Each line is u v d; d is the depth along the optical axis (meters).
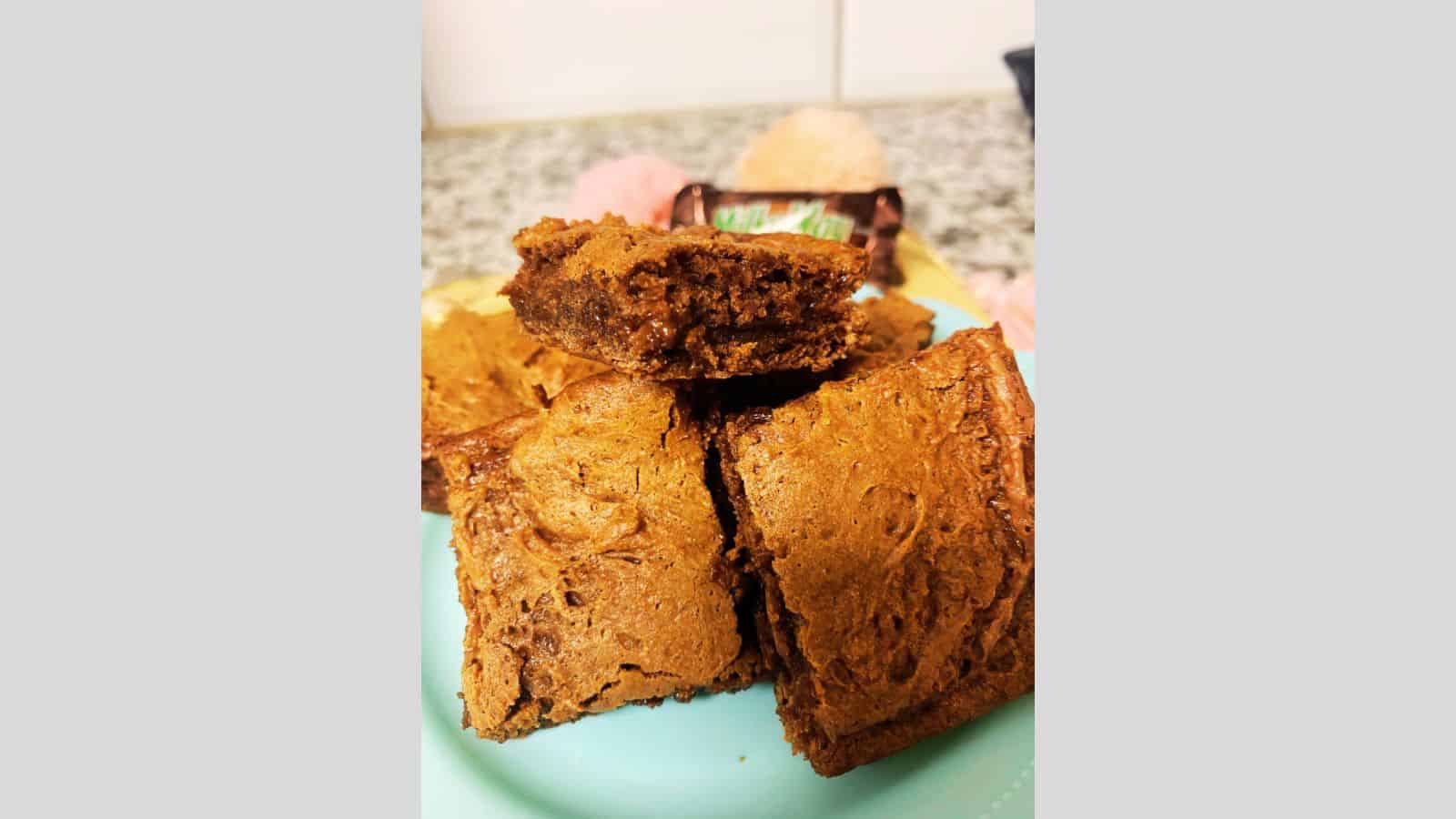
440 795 0.16
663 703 0.17
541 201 0.23
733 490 0.17
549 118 0.23
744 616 0.17
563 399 0.18
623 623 0.17
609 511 0.17
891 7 0.22
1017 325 0.22
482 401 0.21
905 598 0.16
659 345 0.16
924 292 0.22
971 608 0.16
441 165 0.23
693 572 0.17
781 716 0.17
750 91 0.23
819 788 0.16
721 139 0.24
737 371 0.17
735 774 0.17
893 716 0.16
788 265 0.16
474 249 0.23
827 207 0.23
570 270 0.17
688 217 0.23
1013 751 0.16
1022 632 0.16
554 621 0.17
